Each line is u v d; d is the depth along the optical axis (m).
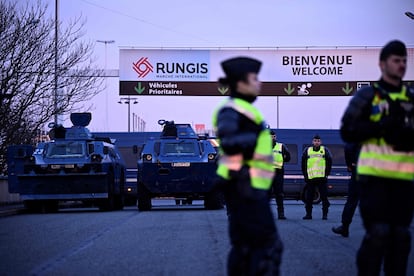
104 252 10.54
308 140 34.19
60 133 24.09
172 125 23.39
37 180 22.86
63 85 29.03
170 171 22.67
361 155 5.91
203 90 34.00
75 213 22.19
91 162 23.06
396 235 5.80
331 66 34.06
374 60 34.00
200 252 10.45
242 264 5.36
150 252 10.49
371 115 5.87
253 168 5.29
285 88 34.16
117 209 26.38
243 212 5.26
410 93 5.95
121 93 34.00
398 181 5.74
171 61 34.00
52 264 9.30
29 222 17.27
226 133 5.19
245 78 5.36
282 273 8.38
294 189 33.94
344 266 8.91
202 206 28.67
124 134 35.50
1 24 27.23
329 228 14.50
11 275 8.41
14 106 27.28
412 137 5.68
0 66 26.86
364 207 5.82
